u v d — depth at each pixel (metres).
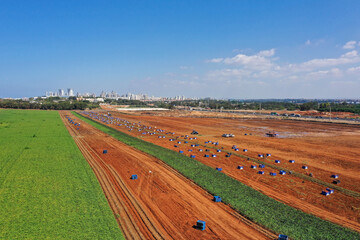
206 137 83.69
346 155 57.47
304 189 35.25
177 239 21.73
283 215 26.34
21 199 28.73
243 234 22.89
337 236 22.55
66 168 41.50
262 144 70.62
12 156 49.12
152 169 42.88
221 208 28.09
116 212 26.27
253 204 28.75
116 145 65.38
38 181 34.88
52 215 25.02
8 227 22.59
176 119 153.25
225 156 54.66
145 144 66.56
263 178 39.75
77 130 94.88
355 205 30.25
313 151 61.53
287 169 45.25
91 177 37.12
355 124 117.38
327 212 28.27
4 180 35.09
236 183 36.00
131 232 22.41
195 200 30.09
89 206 27.22
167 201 29.61
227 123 129.75
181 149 62.06
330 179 40.19
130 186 34.34
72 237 21.14
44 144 62.66
